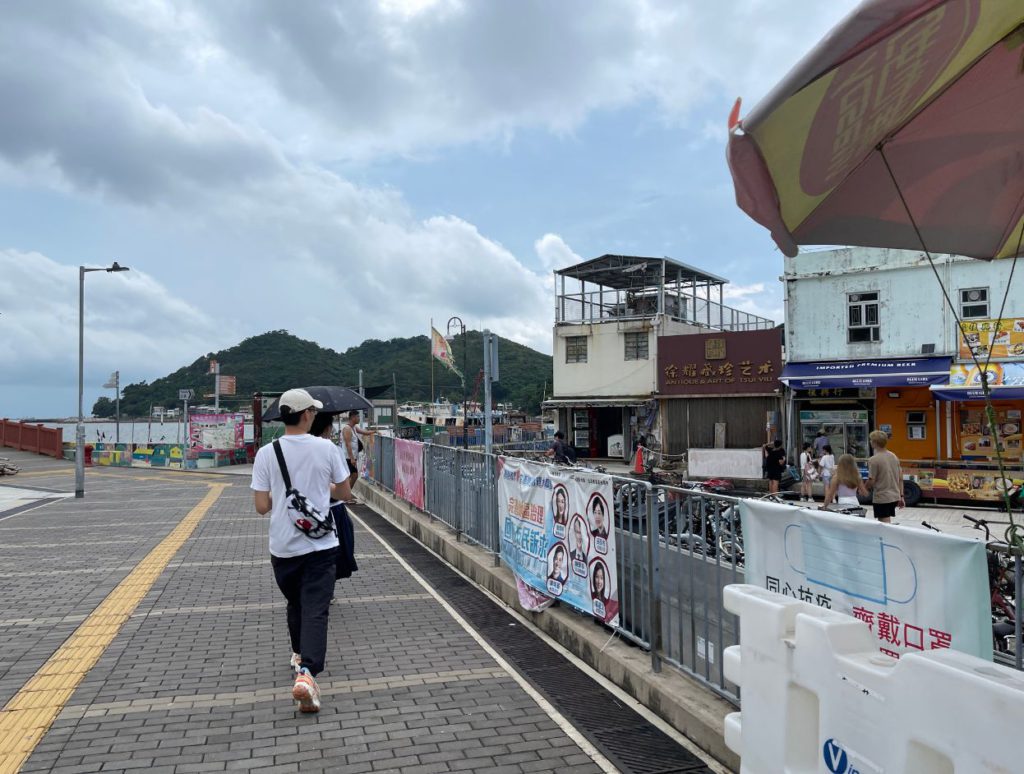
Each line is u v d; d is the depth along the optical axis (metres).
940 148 3.02
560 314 36.00
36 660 5.35
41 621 6.40
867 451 21.80
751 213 2.95
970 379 19.22
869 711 2.22
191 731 4.13
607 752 3.90
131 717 4.32
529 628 6.29
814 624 2.49
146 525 12.58
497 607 6.99
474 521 8.85
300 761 3.78
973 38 2.38
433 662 5.37
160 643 5.78
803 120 2.38
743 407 27.22
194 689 4.78
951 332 20.66
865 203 3.32
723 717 3.91
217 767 3.70
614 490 5.17
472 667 5.27
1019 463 17.33
